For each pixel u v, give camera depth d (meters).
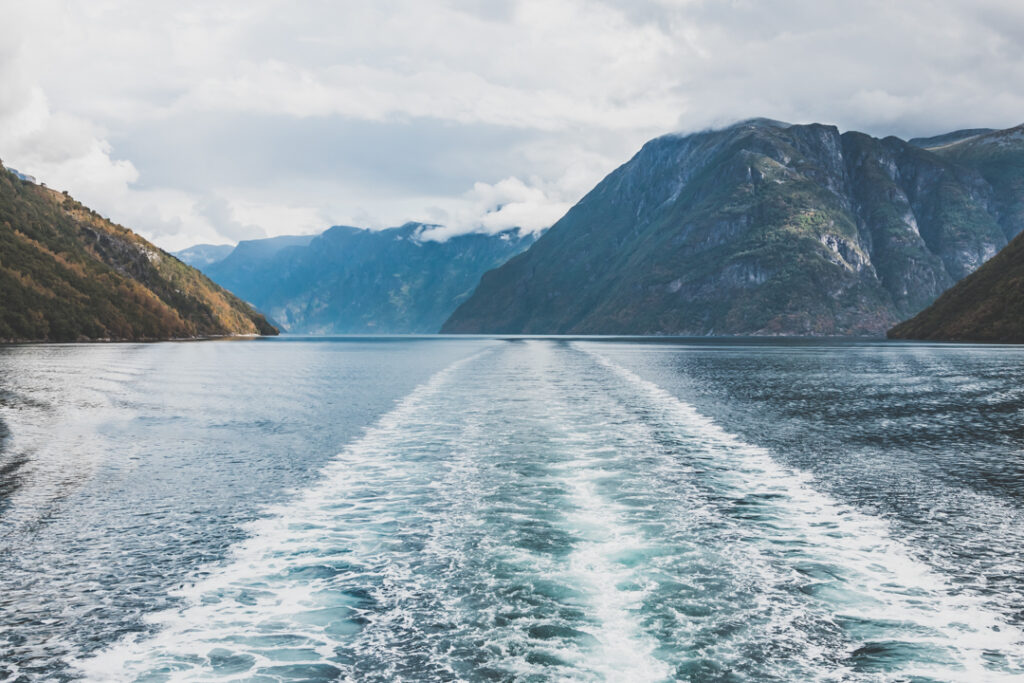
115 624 10.08
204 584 11.61
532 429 29.95
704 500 17.33
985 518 15.70
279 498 17.70
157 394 45.59
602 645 9.28
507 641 9.39
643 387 51.41
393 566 12.41
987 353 101.12
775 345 178.38
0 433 28.53
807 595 10.99
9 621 10.18
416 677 8.48
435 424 31.67
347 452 24.45
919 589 11.27
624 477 20.08
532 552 13.14
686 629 9.73
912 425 31.33
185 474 20.73
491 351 143.00
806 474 20.58
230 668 8.75
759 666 8.72
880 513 16.12
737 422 32.22
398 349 163.00
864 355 105.00
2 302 142.12
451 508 16.56
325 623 10.03
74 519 15.72
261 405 39.81
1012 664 8.77
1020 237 174.38
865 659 8.91
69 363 76.81
